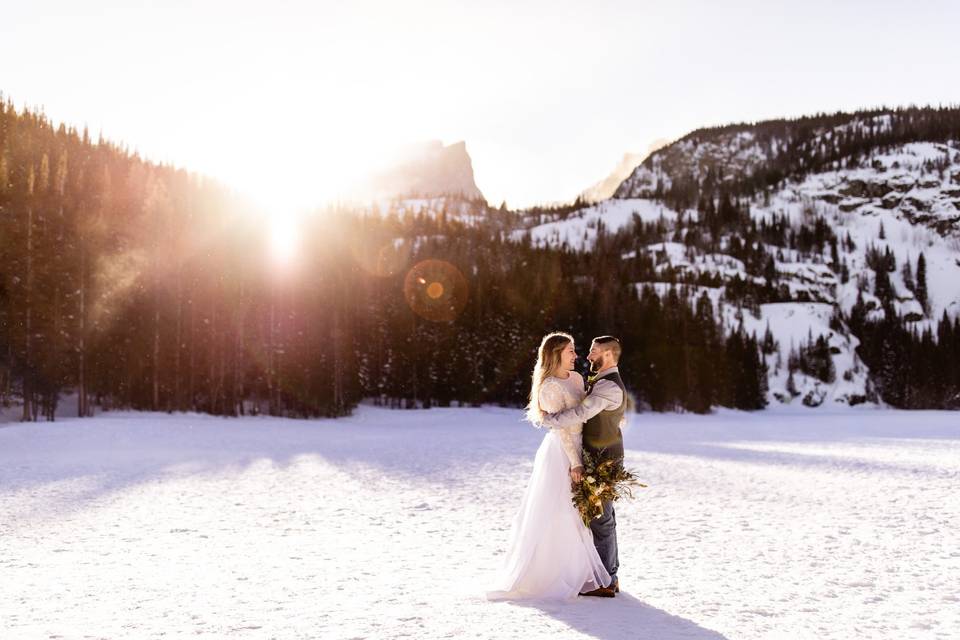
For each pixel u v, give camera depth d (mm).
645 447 26828
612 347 5824
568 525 5660
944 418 73812
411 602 5445
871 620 4879
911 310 176125
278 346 59938
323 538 8906
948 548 7992
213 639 4422
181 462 21094
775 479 15906
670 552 7875
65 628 4750
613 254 184500
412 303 73312
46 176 57562
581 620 4805
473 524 10023
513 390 75500
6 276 42844
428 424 54906
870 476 16578
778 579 6391
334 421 57000
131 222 58500
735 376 108562
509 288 83375
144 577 6609
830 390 137500
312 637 4441
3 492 14172
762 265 190125
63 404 49938
